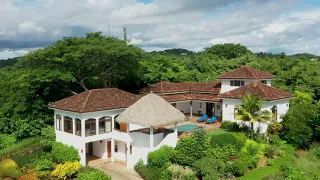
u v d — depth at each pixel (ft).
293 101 141.18
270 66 212.02
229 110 129.70
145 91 154.51
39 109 134.00
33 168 99.14
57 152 103.35
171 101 144.05
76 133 106.22
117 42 151.53
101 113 106.93
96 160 111.55
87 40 142.51
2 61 317.22
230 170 90.38
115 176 96.02
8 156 114.52
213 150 95.55
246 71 144.66
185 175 85.51
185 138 100.27
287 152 109.70
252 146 102.12
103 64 143.02
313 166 96.63
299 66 200.95
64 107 108.88
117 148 112.27
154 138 99.60
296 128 114.62
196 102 162.61
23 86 128.26
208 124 136.15
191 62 226.99
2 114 136.46
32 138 127.24
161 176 87.97
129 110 104.37
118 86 169.07
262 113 110.93
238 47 328.70
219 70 226.79
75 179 93.04
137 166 99.45
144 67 171.53
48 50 129.80
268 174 90.53
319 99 172.14
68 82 144.05
